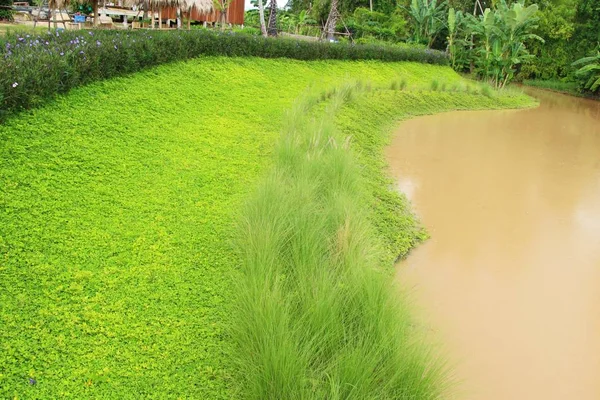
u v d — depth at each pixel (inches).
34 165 202.5
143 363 129.1
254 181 248.8
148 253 174.6
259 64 541.6
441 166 384.8
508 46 875.4
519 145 492.4
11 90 227.1
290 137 279.3
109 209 194.4
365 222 209.9
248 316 135.6
